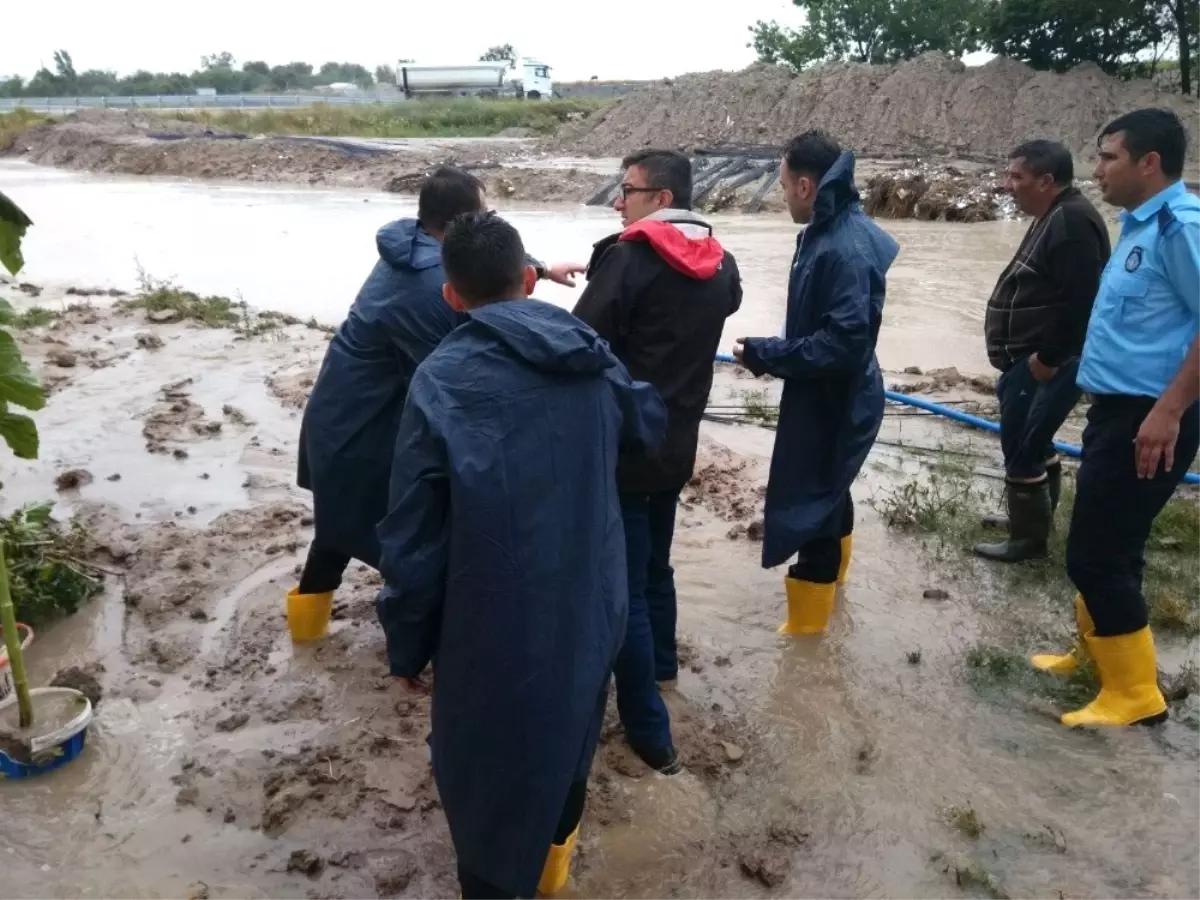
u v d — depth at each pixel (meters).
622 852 3.38
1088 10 36.78
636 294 3.59
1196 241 3.48
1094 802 3.56
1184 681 4.22
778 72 39.28
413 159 32.88
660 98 39.84
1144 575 5.07
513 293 2.82
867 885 3.23
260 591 5.04
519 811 2.70
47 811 3.53
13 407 7.59
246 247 17.38
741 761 3.85
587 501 2.75
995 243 18.64
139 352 9.41
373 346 4.07
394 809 3.55
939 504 6.03
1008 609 4.92
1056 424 4.94
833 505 4.32
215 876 3.25
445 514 2.69
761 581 5.29
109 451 6.89
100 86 107.31
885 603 5.00
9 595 3.64
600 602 2.78
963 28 51.50
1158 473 3.69
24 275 14.30
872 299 4.09
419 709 4.12
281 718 4.05
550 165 33.16
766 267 15.59
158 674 4.36
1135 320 3.64
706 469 6.74
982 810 3.54
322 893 3.19
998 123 34.09
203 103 72.12
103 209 23.39
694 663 4.52
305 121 46.81
